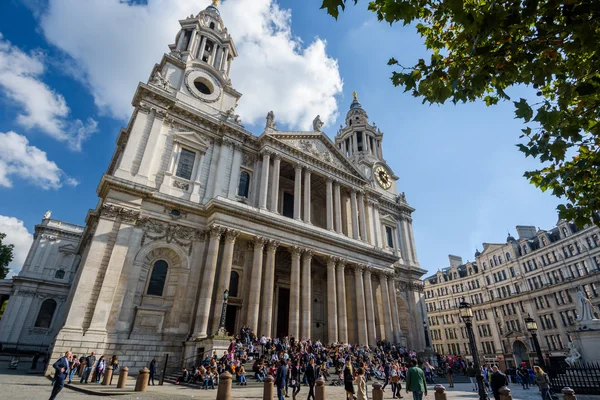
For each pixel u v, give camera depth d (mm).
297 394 19141
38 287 55562
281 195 43844
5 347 50156
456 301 91188
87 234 36969
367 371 27266
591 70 7785
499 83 8461
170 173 32531
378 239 48781
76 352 22688
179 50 43438
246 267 33375
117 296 25906
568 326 64562
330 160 46094
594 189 10242
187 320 28438
